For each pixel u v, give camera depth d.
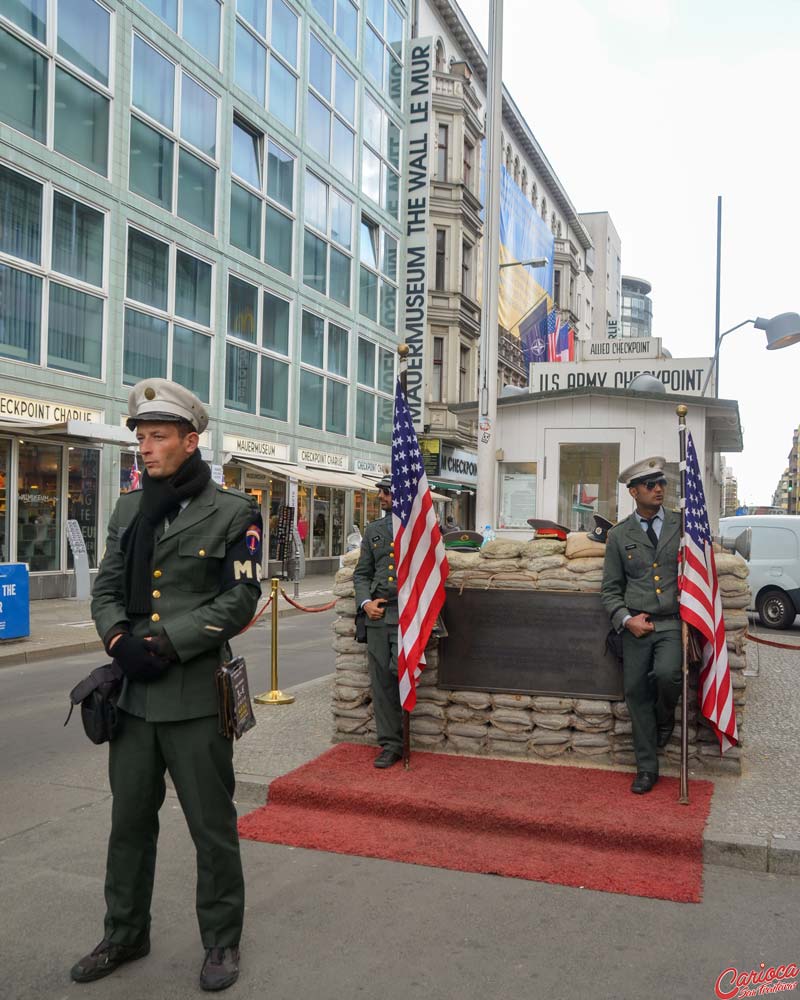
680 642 5.09
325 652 11.84
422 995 3.12
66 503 17.19
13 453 15.99
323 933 3.60
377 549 5.77
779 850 4.26
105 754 6.53
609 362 13.93
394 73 31.66
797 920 3.76
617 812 4.75
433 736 5.95
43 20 16.30
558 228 56.47
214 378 21.34
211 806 3.21
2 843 4.65
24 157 15.84
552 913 3.80
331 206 27.14
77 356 17.25
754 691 8.48
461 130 35.69
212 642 3.14
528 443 11.43
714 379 13.41
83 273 17.36
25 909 3.82
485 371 11.38
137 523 3.28
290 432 24.86
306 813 5.04
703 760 5.51
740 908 3.88
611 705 5.65
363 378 29.58
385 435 31.11
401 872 4.25
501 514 11.52
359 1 28.72
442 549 5.67
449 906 3.87
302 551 23.94
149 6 19.03
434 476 33.03
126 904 3.27
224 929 3.25
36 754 6.54
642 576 5.19
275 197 24.11
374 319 30.31
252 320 23.08
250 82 22.77
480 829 4.75
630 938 3.57
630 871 4.25
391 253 31.59
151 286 19.27
